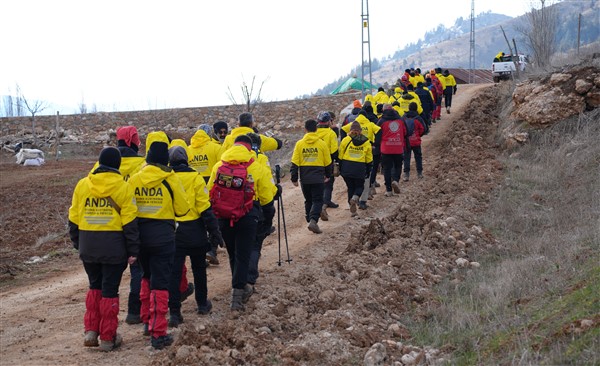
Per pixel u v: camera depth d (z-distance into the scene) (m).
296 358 6.89
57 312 9.23
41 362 7.10
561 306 7.57
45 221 19.44
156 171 7.38
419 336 8.02
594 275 8.26
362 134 14.28
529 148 19.27
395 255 11.06
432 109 23.97
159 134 7.52
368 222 13.87
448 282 10.38
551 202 14.52
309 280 9.77
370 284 9.50
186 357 6.67
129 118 43.94
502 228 13.38
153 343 7.36
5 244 16.34
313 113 42.12
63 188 25.39
